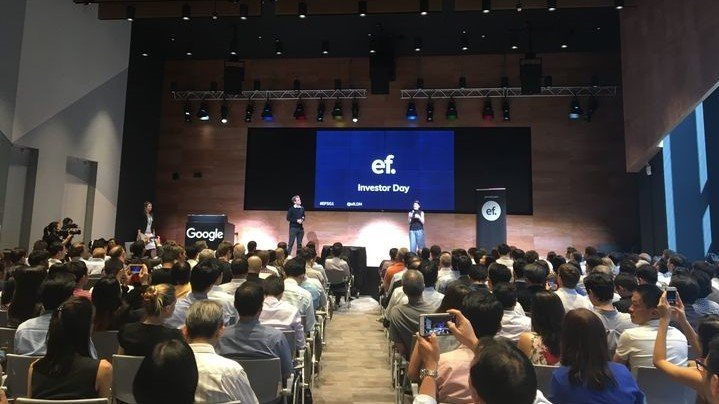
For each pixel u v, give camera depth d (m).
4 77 8.65
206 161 13.21
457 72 12.93
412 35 11.67
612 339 3.14
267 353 2.86
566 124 12.57
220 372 2.08
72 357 2.14
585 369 1.92
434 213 12.62
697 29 8.36
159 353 1.44
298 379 3.49
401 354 3.57
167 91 13.41
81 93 10.24
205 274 3.51
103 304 3.11
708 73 8.12
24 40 9.01
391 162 12.78
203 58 13.32
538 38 11.80
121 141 11.41
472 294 2.37
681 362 2.67
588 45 12.20
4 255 5.67
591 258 5.70
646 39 9.95
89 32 10.44
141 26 11.53
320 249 12.71
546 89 12.62
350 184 12.80
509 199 12.48
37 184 9.27
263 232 12.87
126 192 11.82
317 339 5.06
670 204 9.95
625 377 1.96
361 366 5.43
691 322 3.41
